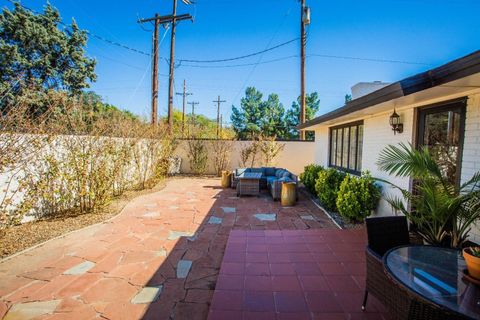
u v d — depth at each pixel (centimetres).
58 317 241
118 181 732
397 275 189
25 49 1313
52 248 389
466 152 335
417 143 424
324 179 636
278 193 732
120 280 305
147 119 1045
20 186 443
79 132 560
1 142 398
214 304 256
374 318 237
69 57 1445
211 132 1568
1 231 397
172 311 252
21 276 311
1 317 240
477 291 171
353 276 311
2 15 1232
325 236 442
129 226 498
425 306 164
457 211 301
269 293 275
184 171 1298
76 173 548
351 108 437
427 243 348
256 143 1248
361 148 633
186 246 407
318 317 238
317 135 1012
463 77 230
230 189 911
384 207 513
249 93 3534
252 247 396
